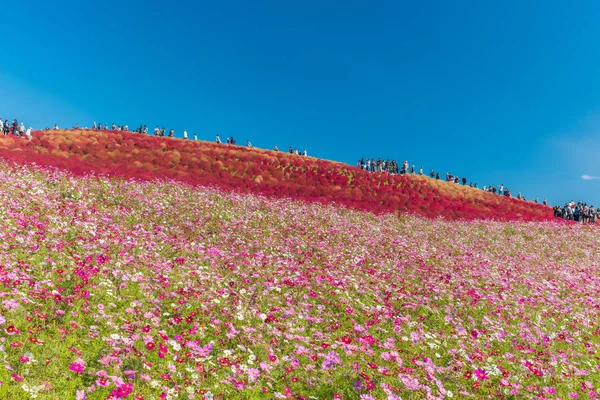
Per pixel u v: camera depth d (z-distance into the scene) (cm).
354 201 3522
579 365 906
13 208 1409
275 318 898
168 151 3872
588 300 1477
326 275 1355
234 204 2539
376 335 940
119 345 645
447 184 4928
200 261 1305
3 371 529
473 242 2580
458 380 745
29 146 3281
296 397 626
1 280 761
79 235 1259
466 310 1207
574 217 4378
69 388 547
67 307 761
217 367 670
